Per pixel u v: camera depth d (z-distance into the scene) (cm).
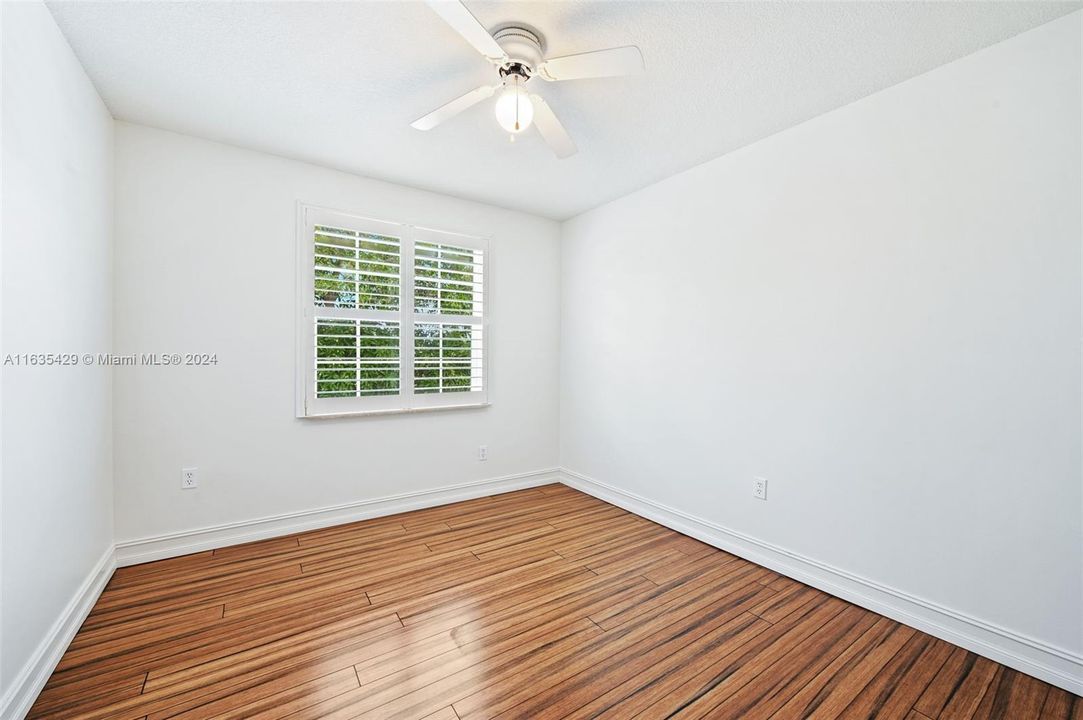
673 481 309
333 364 300
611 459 361
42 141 156
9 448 136
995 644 177
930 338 193
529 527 308
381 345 320
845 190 220
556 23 166
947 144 188
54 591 166
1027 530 170
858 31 168
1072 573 161
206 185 260
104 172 222
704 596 222
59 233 170
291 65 192
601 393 371
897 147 203
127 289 241
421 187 331
